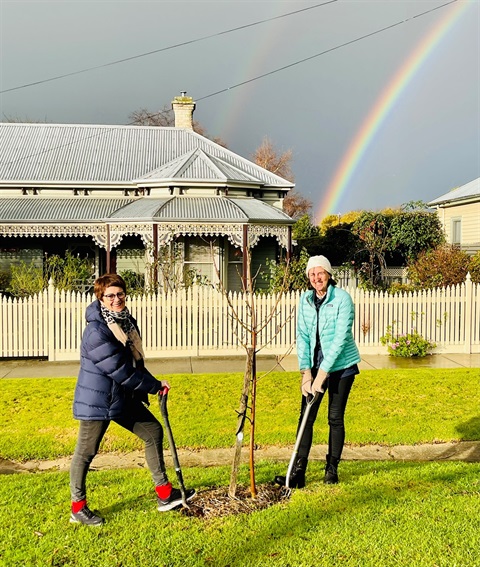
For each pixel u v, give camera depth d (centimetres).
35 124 2470
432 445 692
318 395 530
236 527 454
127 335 466
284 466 603
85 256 2120
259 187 2175
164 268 1714
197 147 2397
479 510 477
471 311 1288
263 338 1278
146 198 2070
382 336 1277
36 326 1257
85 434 456
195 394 898
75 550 423
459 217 2562
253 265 2102
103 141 2402
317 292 543
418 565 397
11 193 2142
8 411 819
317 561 404
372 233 2459
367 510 480
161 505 483
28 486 547
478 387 920
